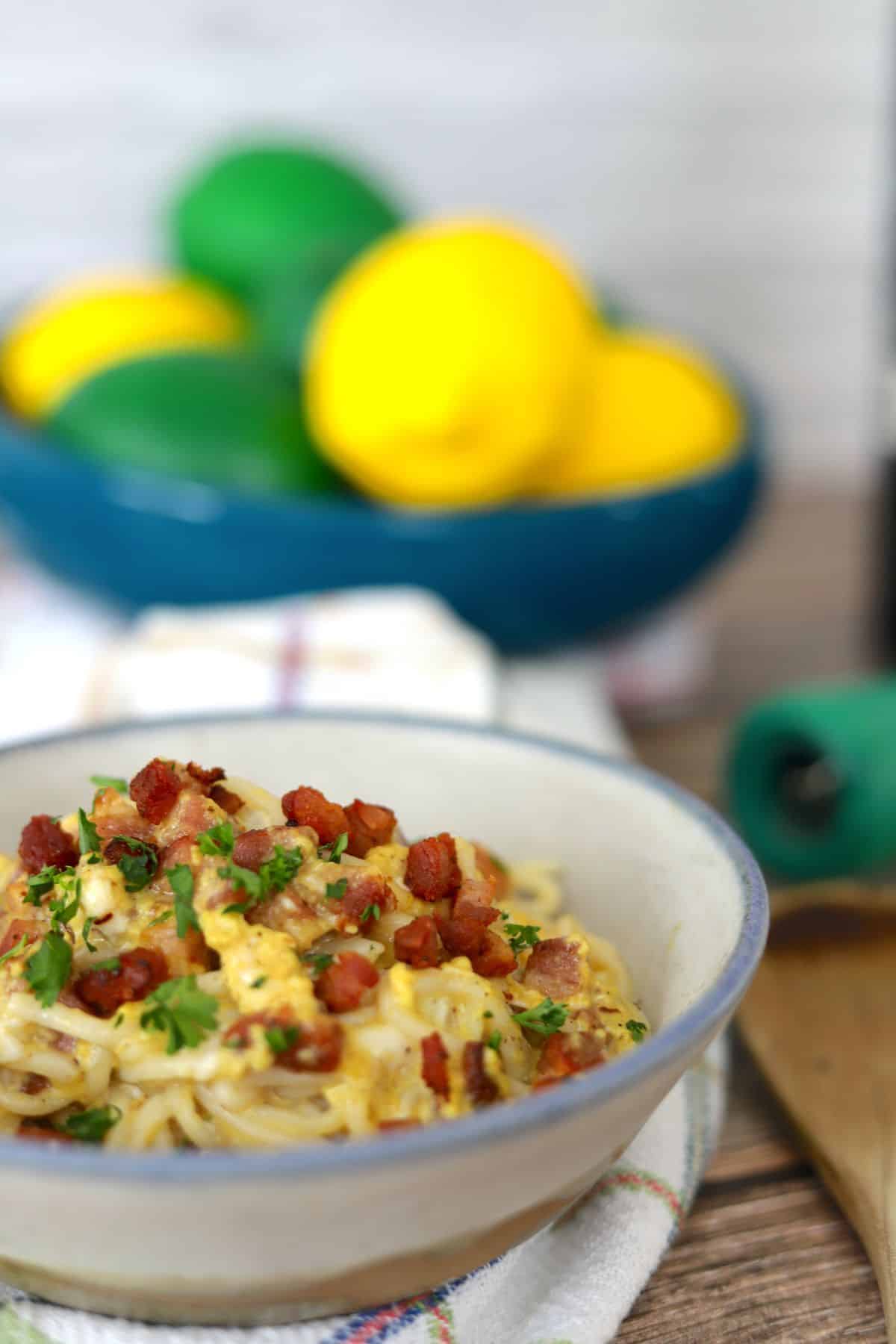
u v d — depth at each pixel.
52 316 0.62
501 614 0.58
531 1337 0.38
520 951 0.41
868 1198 0.41
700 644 0.63
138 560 0.57
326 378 0.57
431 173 0.79
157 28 0.76
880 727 0.52
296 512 0.56
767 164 0.82
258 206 0.64
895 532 0.65
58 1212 0.30
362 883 0.40
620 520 0.56
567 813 0.43
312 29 0.77
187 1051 0.37
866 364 0.86
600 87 0.80
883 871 0.53
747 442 0.59
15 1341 0.37
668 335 0.81
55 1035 0.39
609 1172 0.41
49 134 0.76
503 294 0.55
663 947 0.41
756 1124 0.44
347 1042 0.38
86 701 0.51
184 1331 0.37
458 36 0.78
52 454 0.57
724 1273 0.41
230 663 0.52
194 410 0.57
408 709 0.51
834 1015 0.45
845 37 0.81
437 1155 0.29
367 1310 0.38
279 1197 0.29
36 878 0.40
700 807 0.42
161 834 0.41
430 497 0.57
